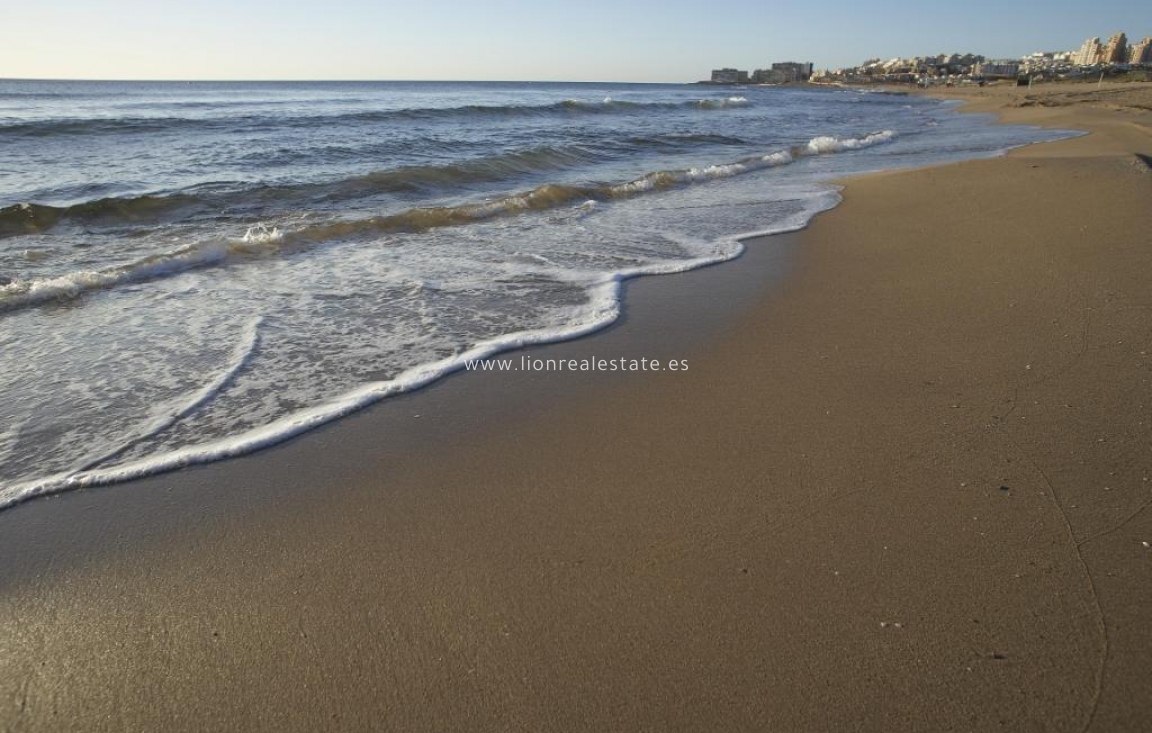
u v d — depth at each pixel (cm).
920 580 226
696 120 2698
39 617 221
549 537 257
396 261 631
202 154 1273
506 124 2169
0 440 325
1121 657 191
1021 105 3794
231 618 220
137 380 388
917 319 468
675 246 695
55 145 1353
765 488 283
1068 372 367
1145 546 234
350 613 221
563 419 350
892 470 291
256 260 629
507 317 494
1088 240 604
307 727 181
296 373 400
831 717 179
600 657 201
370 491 289
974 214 764
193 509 277
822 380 384
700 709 183
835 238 718
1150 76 8112
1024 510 257
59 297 515
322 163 1223
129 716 186
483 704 186
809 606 218
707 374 399
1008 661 192
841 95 7906
